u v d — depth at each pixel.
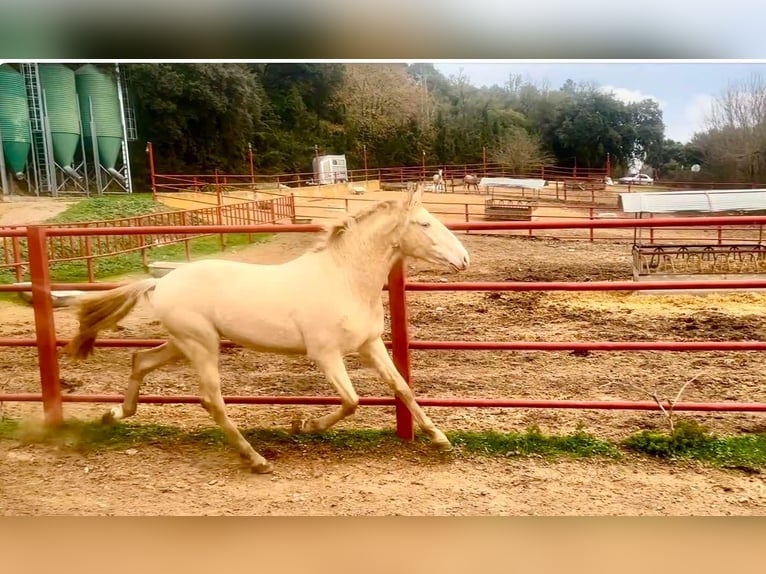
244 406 4.00
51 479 2.97
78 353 3.30
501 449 3.24
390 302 3.29
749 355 5.07
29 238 3.39
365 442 3.34
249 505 2.71
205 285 2.97
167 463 3.14
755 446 3.21
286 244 10.38
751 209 8.51
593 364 4.92
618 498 2.77
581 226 3.06
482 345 3.27
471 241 12.24
